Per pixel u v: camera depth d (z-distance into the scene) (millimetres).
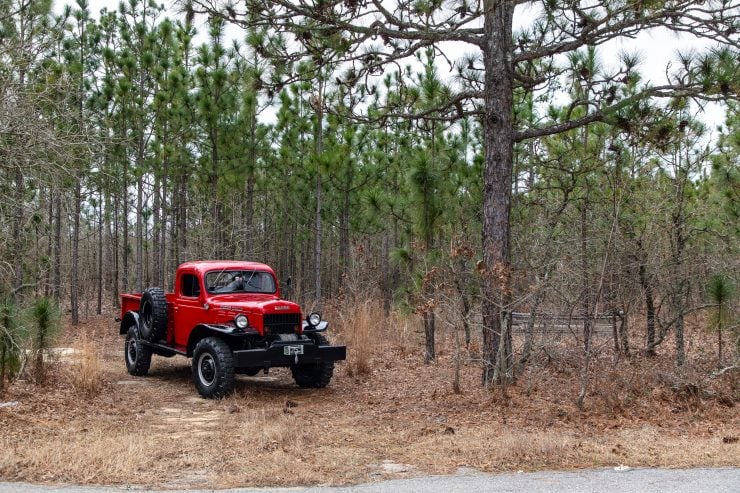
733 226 10594
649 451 6102
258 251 20234
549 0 8211
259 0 8430
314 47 9039
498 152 8914
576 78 9945
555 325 9797
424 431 6945
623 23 7988
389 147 20812
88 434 6648
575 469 5605
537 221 10602
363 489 5055
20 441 6230
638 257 10172
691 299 10547
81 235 25938
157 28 18172
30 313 9133
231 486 5145
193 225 20500
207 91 15695
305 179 18297
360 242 19500
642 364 9250
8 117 9445
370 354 12414
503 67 8906
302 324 9469
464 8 8695
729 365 9211
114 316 20531
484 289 9023
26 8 10969
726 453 6023
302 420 7586
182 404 8547
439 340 14359
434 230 11109
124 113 17016
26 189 10859
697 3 7879
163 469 5551
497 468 5641
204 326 9117
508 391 8750
